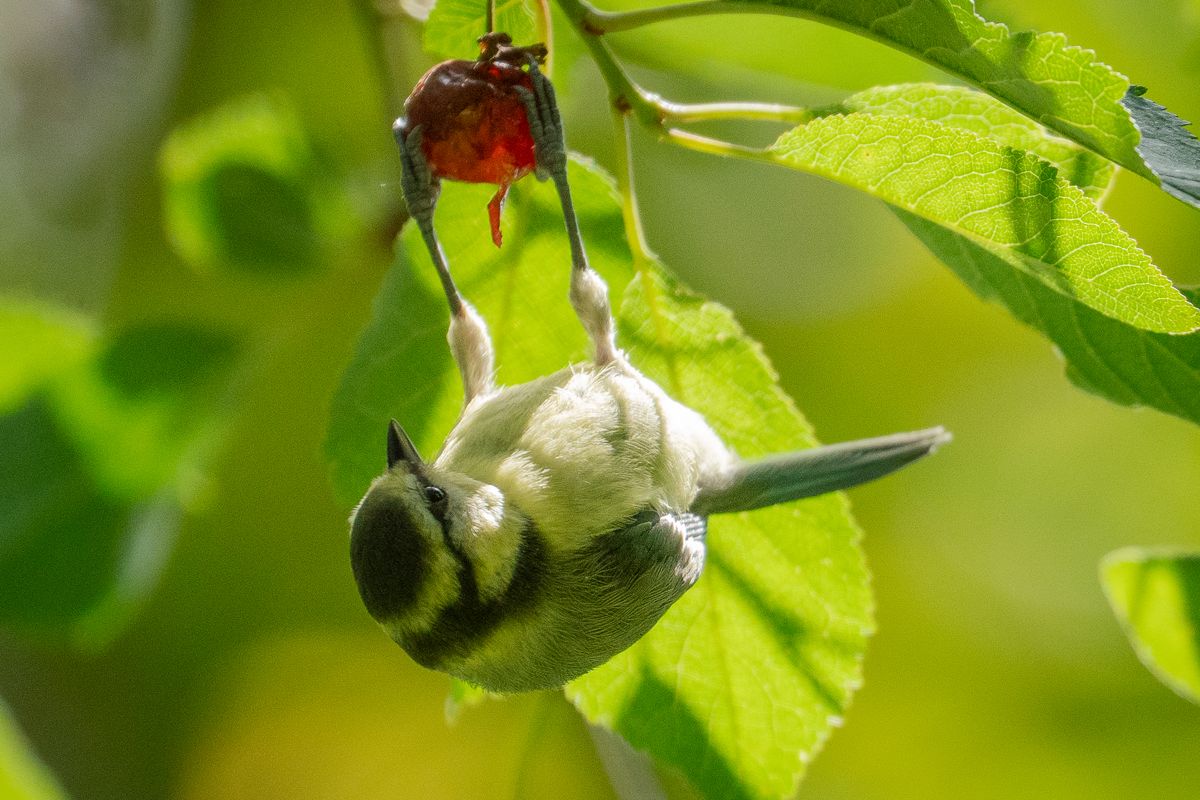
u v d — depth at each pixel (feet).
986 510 50.39
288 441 45.27
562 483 22.63
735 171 45.14
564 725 47.57
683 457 23.73
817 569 25.99
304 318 32.40
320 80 45.06
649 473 23.26
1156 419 50.67
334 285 32.55
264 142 31.37
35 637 26.50
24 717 44.47
